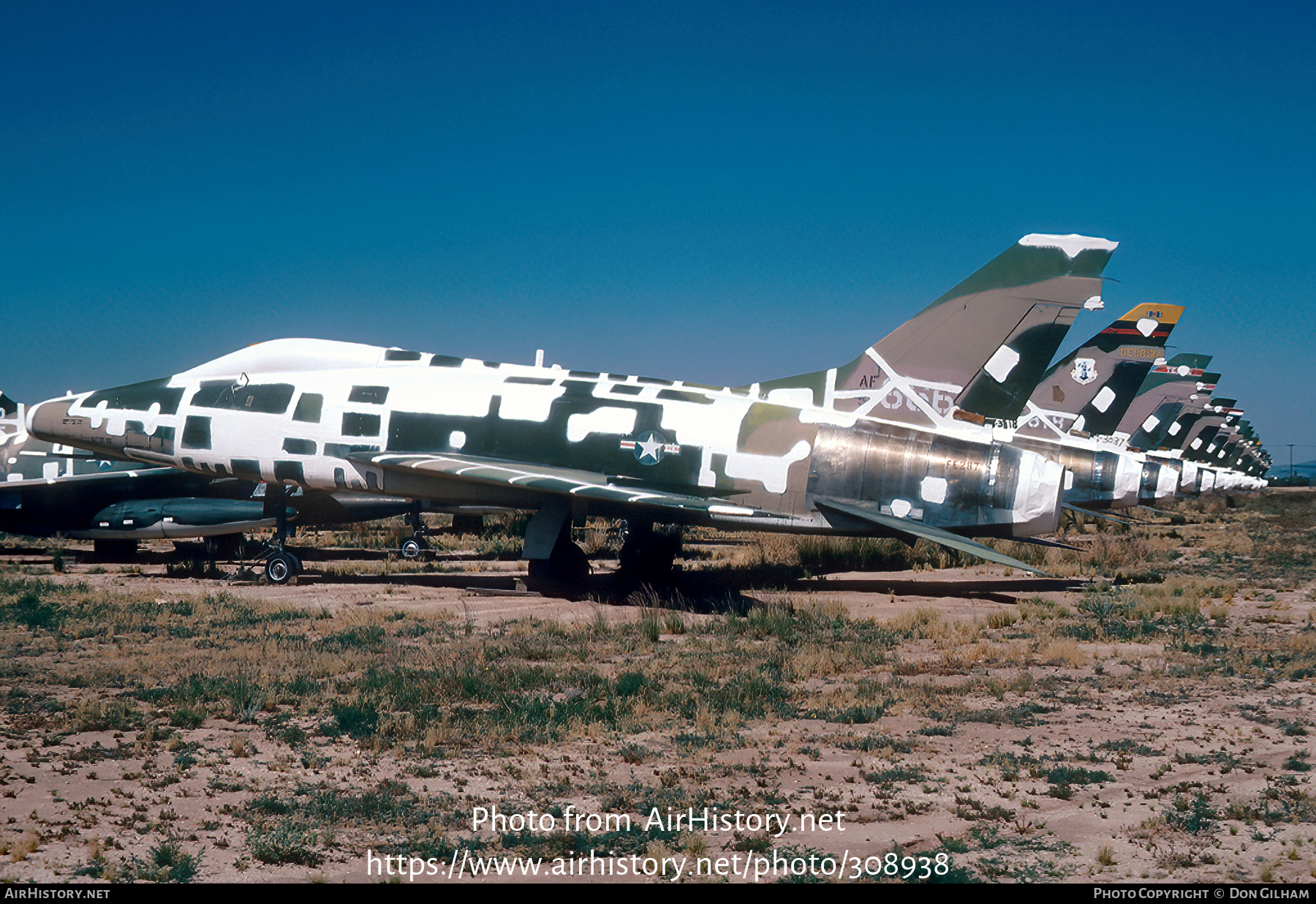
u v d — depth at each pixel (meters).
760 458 18.91
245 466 20.78
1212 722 9.65
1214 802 7.26
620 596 19.20
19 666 11.56
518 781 7.73
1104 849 6.14
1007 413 19.23
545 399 19.95
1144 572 23.61
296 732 8.83
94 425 21.33
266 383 21.03
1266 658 12.72
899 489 18.55
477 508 25.38
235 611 16.22
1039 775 7.85
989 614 17.05
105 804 6.97
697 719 9.47
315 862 6.00
